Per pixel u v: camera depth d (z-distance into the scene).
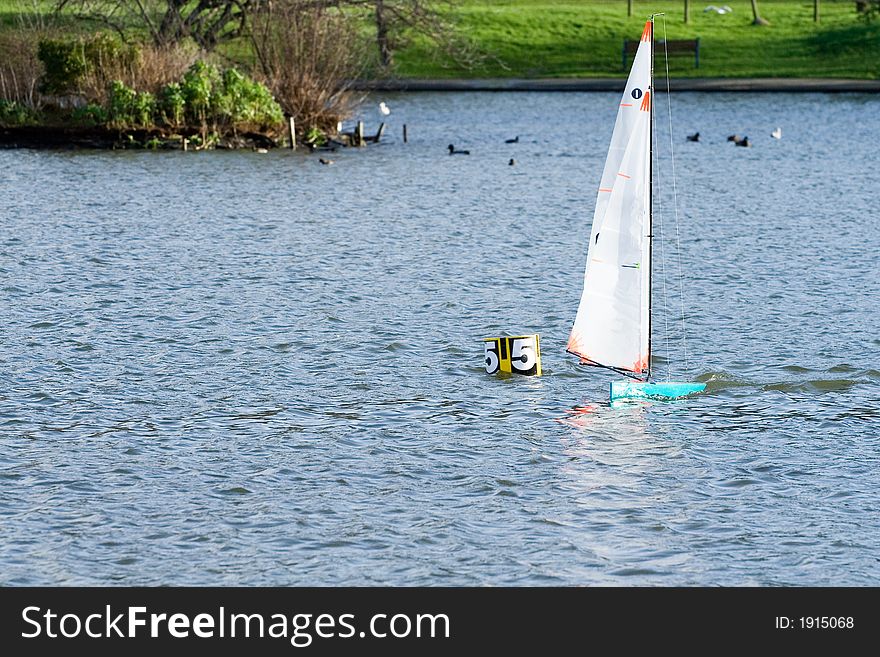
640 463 63.22
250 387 74.56
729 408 71.75
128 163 166.75
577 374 77.50
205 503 57.72
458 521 56.31
